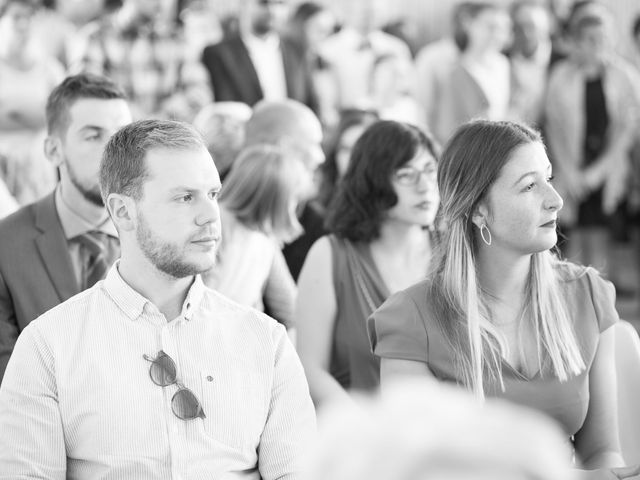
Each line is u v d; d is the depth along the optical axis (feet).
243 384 11.14
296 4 39.75
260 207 17.34
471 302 12.60
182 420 10.77
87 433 10.69
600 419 13.15
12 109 27.94
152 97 32.40
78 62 31.94
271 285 17.70
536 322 12.78
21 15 28.19
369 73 34.91
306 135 19.15
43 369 10.78
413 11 44.37
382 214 16.17
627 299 36.06
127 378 10.77
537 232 12.42
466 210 12.64
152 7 32.24
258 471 11.37
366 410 4.02
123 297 11.05
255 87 32.42
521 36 36.55
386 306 13.06
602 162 35.53
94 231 14.82
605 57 35.53
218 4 39.65
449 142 12.99
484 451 3.53
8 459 10.53
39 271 14.34
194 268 10.98
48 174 26.37
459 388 12.49
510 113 36.27
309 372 15.65
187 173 10.97
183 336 11.10
